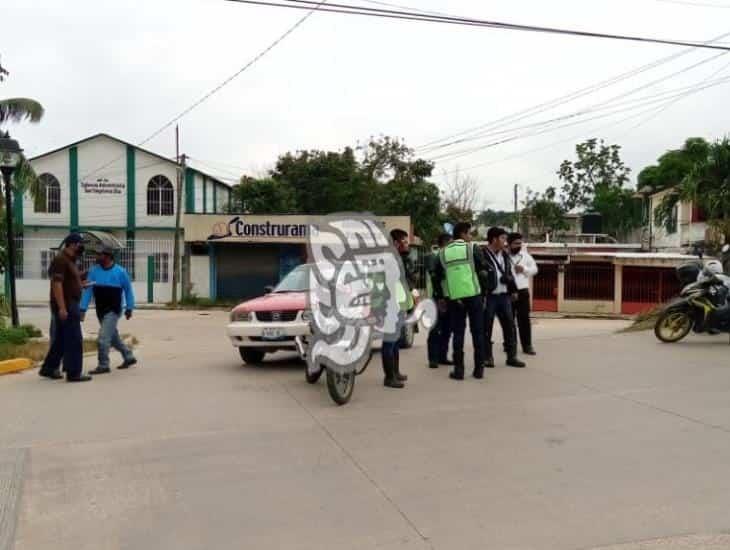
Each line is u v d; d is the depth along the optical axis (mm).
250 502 4688
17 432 6531
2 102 17734
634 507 4434
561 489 4766
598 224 37719
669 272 27734
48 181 35531
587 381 8250
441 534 4117
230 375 9500
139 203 35969
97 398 7996
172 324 21109
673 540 3959
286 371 9766
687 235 31359
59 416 7125
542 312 28641
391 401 7488
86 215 35812
